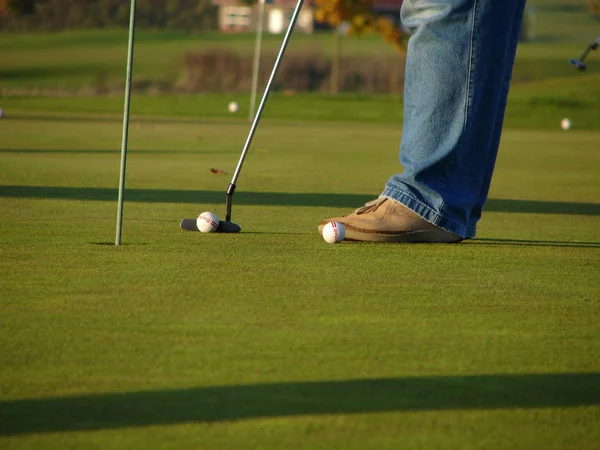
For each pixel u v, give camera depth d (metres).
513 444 4.90
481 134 12.25
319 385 5.74
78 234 11.55
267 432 4.96
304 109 50.59
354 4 64.81
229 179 19.59
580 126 45.09
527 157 27.98
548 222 14.67
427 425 5.12
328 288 8.68
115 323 7.14
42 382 5.70
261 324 7.20
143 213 13.94
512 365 6.29
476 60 12.00
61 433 4.90
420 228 11.97
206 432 4.94
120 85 68.75
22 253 10.12
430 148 12.08
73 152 24.53
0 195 15.48
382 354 6.46
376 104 54.19
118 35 125.94
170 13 141.88
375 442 4.87
